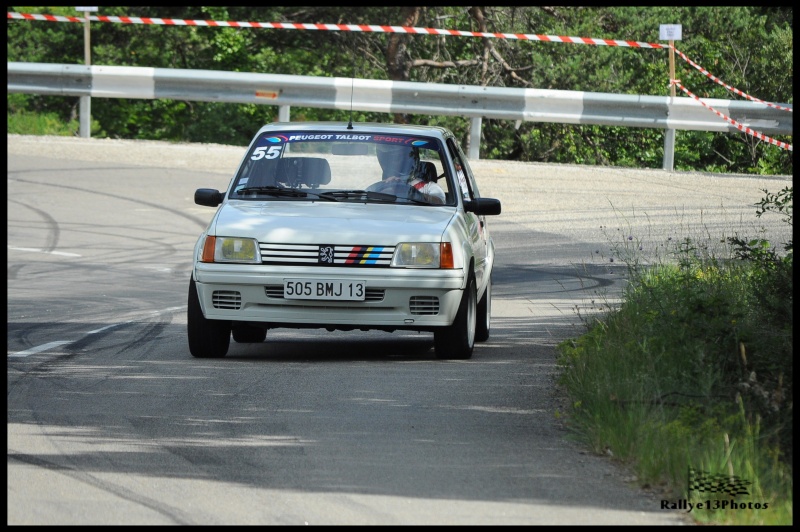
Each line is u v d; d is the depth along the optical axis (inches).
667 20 4512.8
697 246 2130.9
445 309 1253.7
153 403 1041.5
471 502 748.6
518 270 2050.9
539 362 1280.8
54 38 4948.3
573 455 866.1
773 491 749.9
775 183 2913.4
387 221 1274.6
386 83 3189.0
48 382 1137.4
